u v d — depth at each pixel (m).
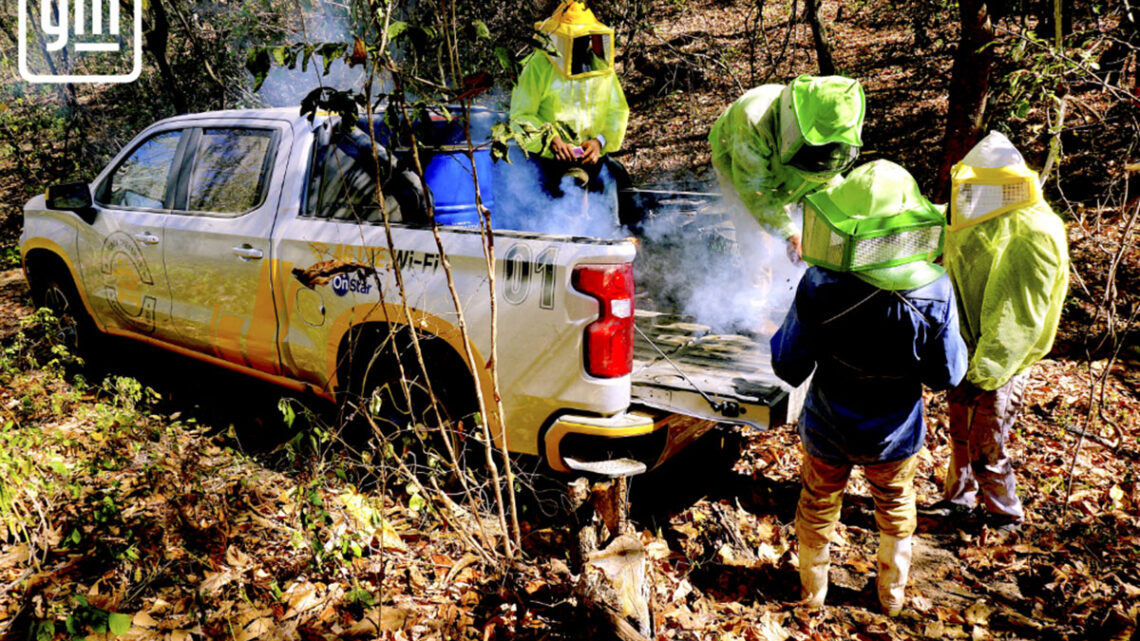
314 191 4.25
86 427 4.63
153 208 4.92
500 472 4.02
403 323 3.55
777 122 3.78
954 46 12.15
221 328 4.62
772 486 4.30
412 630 3.10
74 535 3.31
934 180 9.33
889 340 2.80
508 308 3.50
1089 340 6.04
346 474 4.08
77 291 5.50
